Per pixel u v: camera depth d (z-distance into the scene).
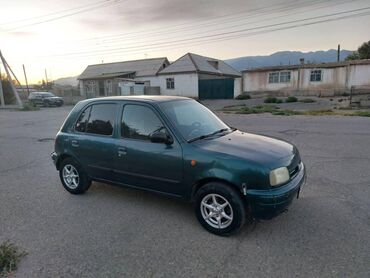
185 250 2.99
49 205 4.29
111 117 4.11
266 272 2.60
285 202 3.02
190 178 3.36
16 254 2.98
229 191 3.11
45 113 22.23
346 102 20.73
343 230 3.24
